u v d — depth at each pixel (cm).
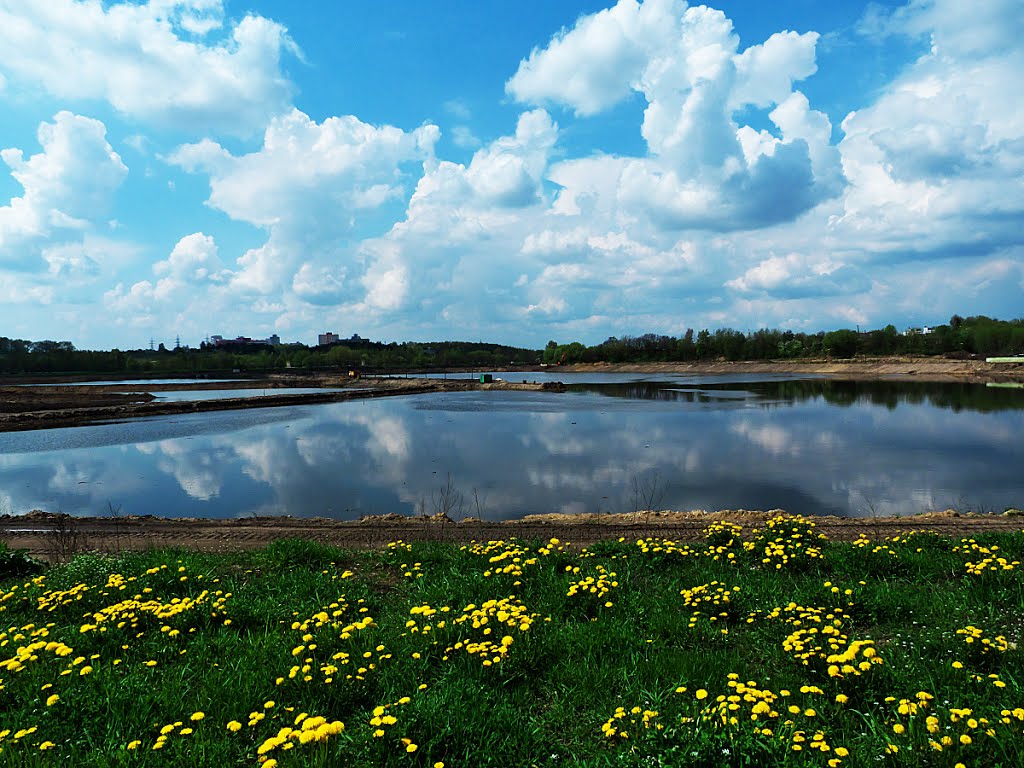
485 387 9088
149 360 15625
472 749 419
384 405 6147
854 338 12625
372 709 486
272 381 11362
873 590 761
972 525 1360
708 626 658
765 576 860
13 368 12150
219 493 2156
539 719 477
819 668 523
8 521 1596
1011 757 377
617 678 537
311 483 2303
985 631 602
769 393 6588
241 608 716
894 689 488
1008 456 2573
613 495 2016
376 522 1546
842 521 1430
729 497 1947
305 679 507
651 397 6519
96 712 480
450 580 861
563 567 912
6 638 613
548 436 3497
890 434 3272
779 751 386
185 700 503
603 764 408
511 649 571
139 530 1448
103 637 630
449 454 2923
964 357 10956
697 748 390
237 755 433
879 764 379
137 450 3186
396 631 656
